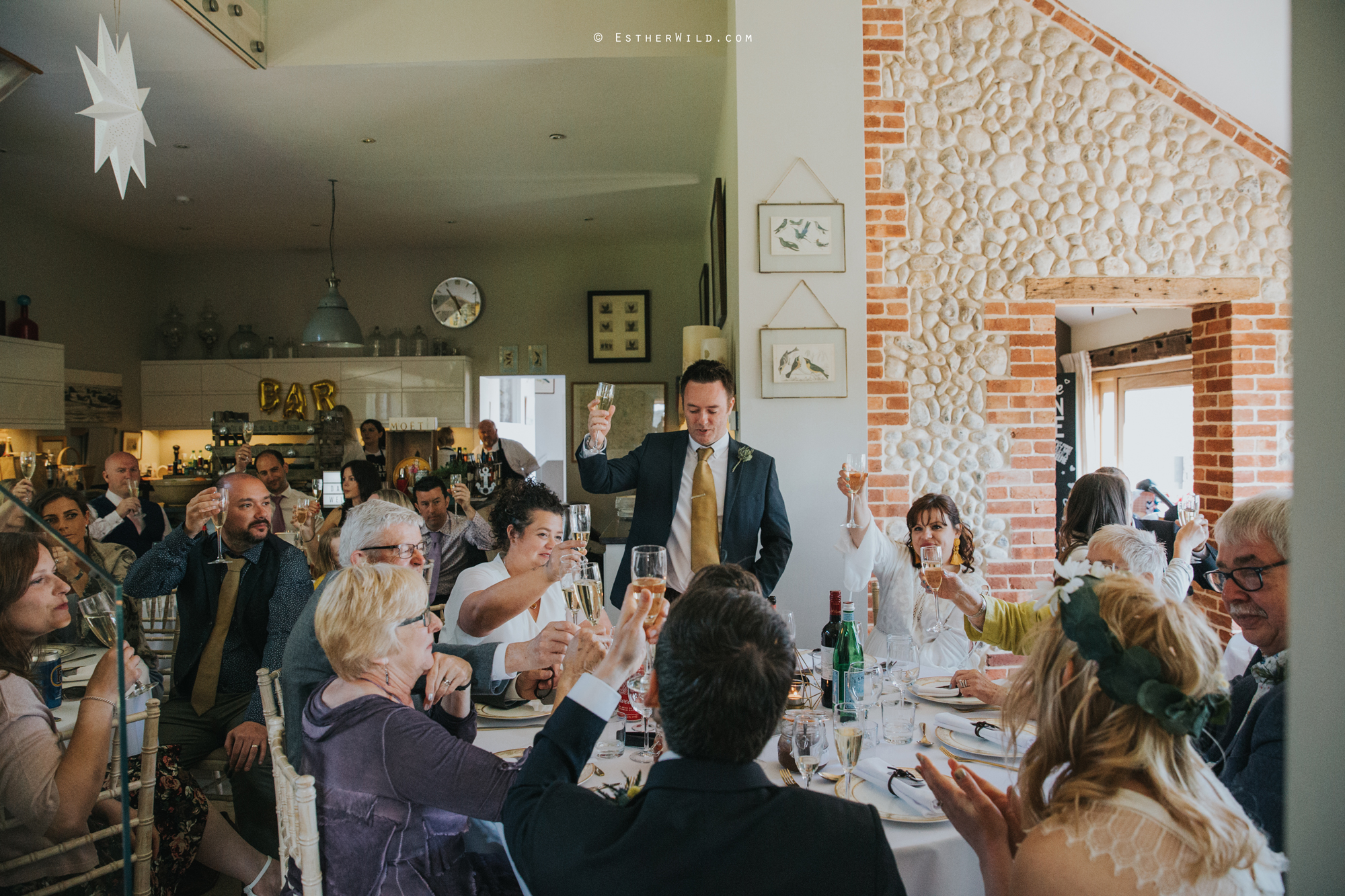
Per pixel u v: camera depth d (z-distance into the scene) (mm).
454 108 4273
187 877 2219
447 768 1296
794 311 3424
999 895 1081
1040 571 3627
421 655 1471
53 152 4848
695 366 2816
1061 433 6387
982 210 3617
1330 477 569
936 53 3602
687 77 3951
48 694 1324
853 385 3424
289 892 1396
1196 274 3660
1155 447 5461
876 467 3602
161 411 7012
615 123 4516
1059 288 3627
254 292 7336
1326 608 572
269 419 6926
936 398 3613
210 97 4105
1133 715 926
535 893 980
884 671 2016
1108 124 3635
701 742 958
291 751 1620
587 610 1955
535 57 3740
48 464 5324
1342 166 563
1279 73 3334
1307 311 565
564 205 6062
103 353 6734
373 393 6914
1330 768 570
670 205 6078
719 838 901
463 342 7277
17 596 1261
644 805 953
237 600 2641
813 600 3402
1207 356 3826
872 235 3598
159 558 2578
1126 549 2051
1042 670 1030
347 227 6570
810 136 3420
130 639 2596
